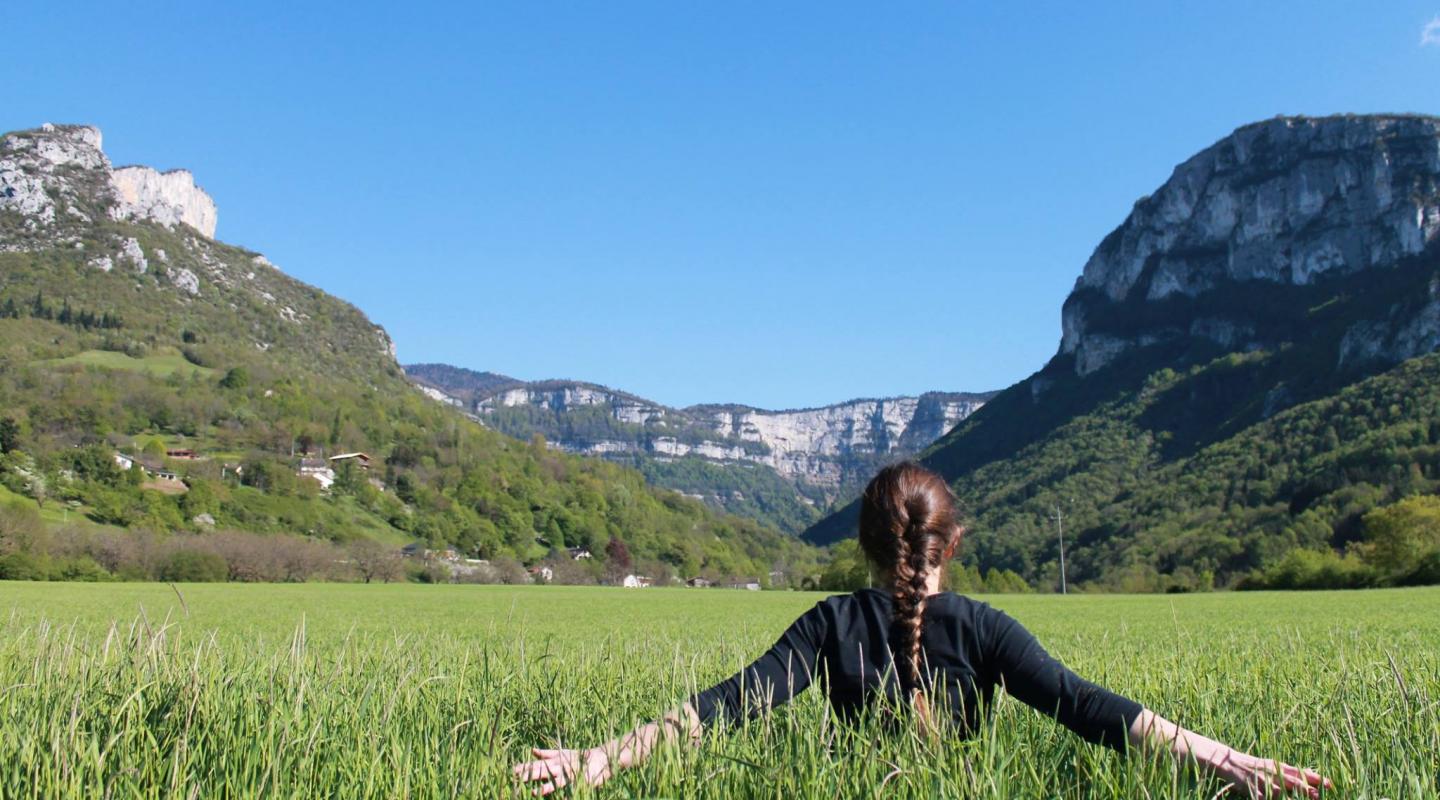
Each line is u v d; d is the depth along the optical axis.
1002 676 2.99
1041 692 2.92
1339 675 5.59
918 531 3.03
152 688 4.29
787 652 3.09
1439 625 22.09
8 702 4.15
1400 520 78.81
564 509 148.50
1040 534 152.00
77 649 5.49
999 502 190.75
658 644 9.08
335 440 152.25
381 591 63.31
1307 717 4.20
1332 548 100.31
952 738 2.92
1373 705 4.68
